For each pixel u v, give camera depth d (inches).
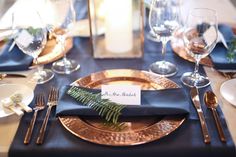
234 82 32.3
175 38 43.6
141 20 39.5
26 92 31.6
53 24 38.2
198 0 57.1
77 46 44.1
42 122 27.8
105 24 42.0
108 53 42.0
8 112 28.6
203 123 26.8
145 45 44.1
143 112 27.5
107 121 27.2
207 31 34.3
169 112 27.3
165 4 36.9
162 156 24.8
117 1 39.7
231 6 55.6
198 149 24.8
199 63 37.4
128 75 34.3
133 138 24.9
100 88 31.0
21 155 25.0
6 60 38.1
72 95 29.4
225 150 24.7
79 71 37.5
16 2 53.5
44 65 38.8
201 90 32.6
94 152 24.7
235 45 37.7
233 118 28.1
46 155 25.0
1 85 32.7
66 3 38.1
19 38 34.8
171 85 32.0
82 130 25.9
